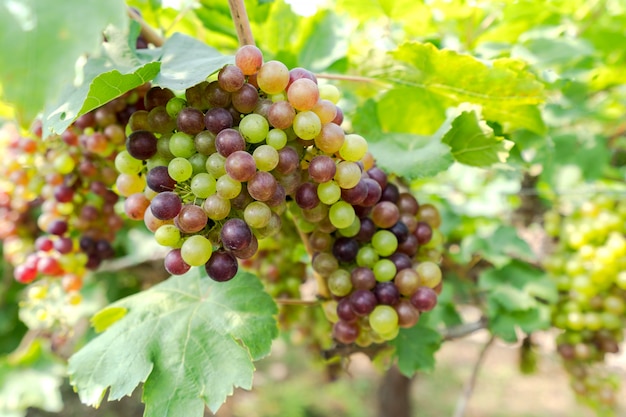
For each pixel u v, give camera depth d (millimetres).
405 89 462
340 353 494
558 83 539
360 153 345
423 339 498
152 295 438
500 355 2324
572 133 721
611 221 602
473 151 440
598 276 592
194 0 489
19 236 553
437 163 406
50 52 221
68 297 495
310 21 562
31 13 222
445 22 595
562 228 672
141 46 447
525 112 456
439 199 732
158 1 515
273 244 559
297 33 562
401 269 393
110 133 399
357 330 412
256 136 319
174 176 326
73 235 499
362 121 469
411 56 424
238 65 320
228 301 413
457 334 648
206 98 332
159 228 327
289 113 318
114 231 511
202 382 363
